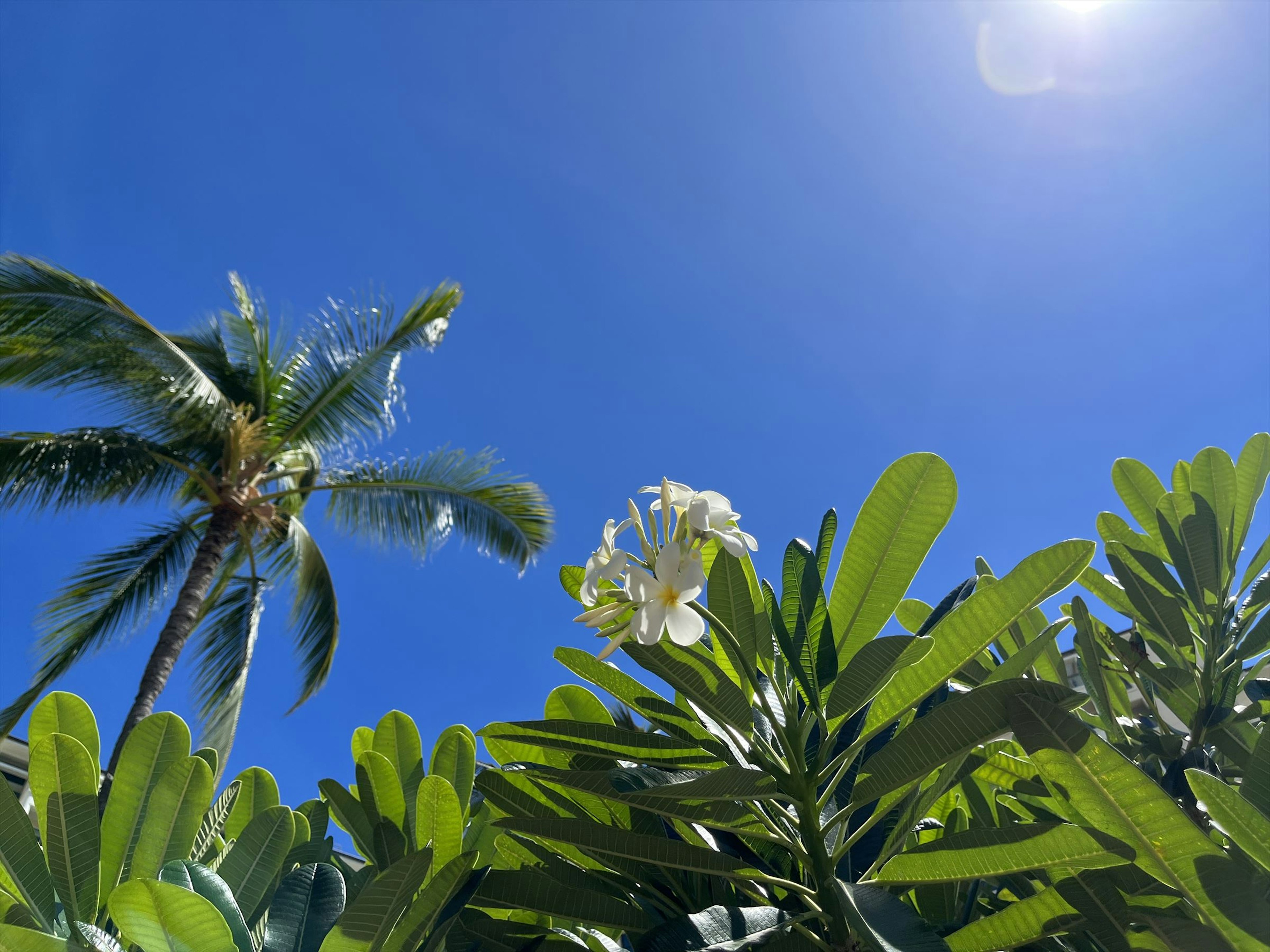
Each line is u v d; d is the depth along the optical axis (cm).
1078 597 189
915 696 142
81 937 108
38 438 1071
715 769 147
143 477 1195
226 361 1302
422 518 1328
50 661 1120
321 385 1296
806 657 156
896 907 119
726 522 159
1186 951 118
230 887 139
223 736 1240
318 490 1301
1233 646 203
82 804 130
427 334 1337
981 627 139
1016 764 170
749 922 132
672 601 145
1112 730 190
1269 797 124
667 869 160
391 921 111
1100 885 126
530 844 169
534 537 1351
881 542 161
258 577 1284
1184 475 231
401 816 162
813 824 140
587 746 152
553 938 147
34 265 1035
